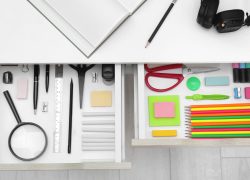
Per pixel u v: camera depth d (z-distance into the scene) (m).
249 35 0.91
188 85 0.97
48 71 0.96
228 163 1.50
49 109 0.95
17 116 0.93
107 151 0.93
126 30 0.90
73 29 0.88
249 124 0.92
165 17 0.91
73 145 0.93
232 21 0.85
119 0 0.83
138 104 0.89
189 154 1.50
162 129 0.94
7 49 0.88
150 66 0.98
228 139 0.82
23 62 0.88
